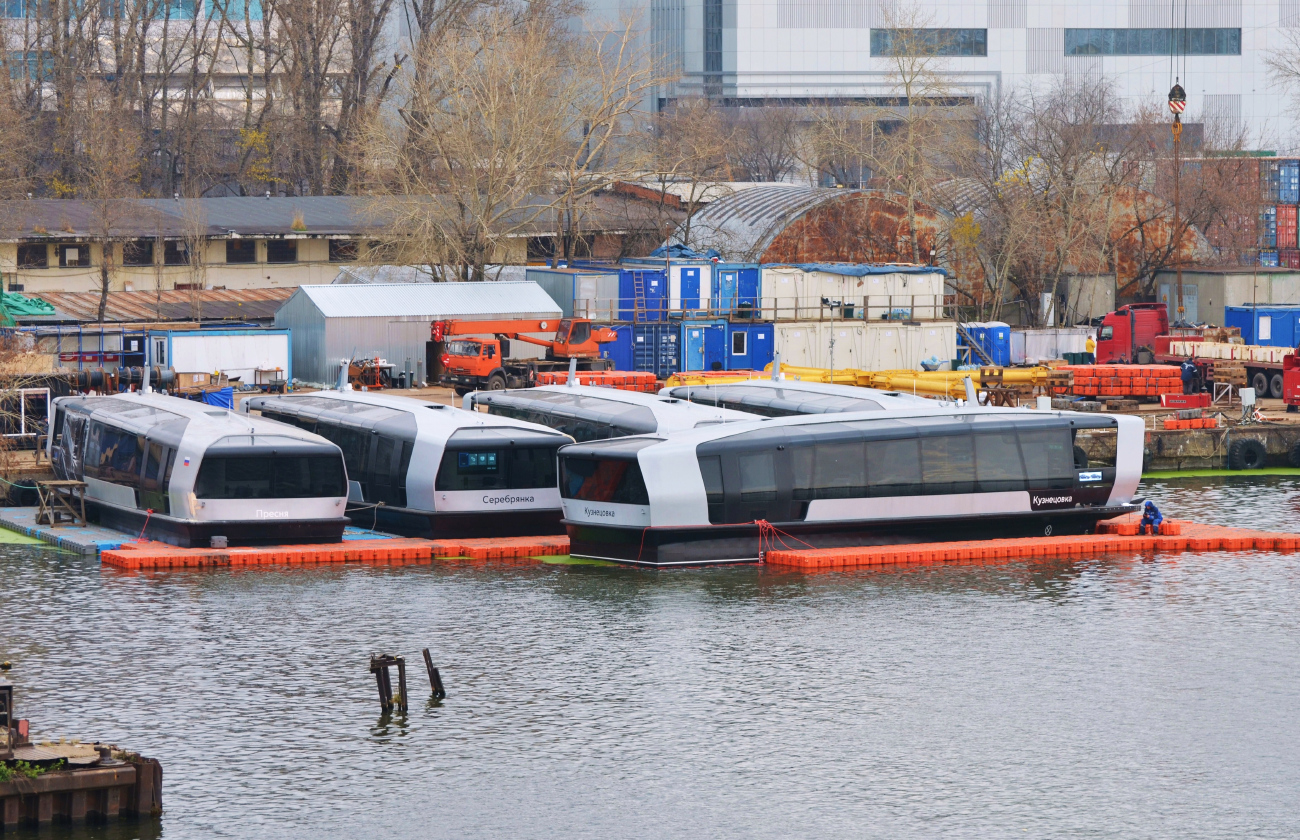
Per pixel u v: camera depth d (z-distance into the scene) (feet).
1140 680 306.96
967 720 284.61
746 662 315.58
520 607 352.90
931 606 357.00
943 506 407.85
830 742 273.33
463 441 410.11
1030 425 416.05
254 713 283.59
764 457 392.47
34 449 506.89
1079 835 237.66
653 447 386.11
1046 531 422.41
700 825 240.32
